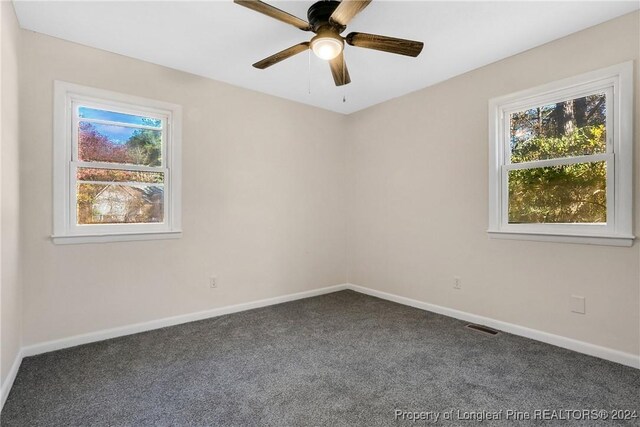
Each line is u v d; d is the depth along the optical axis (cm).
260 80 326
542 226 262
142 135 290
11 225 202
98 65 263
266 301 362
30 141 236
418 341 260
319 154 410
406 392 187
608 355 225
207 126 320
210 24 229
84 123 264
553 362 222
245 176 346
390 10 212
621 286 221
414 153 354
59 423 161
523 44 256
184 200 306
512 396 183
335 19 183
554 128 258
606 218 230
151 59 282
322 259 414
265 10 175
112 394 186
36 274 238
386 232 386
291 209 384
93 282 262
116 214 277
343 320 311
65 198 251
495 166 287
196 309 313
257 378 204
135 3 205
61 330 248
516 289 274
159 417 165
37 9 211
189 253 309
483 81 295
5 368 186
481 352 239
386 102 384
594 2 205
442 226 329
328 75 314
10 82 201
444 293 327
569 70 243
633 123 216
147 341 261
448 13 216
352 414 167
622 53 219
